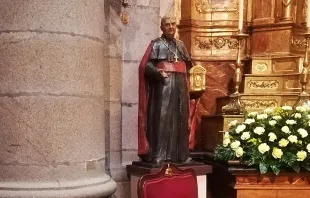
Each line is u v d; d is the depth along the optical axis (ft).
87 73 10.96
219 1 17.56
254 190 12.97
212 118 15.53
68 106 10.59
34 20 10.39
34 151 10.45
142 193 11.52
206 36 17.49
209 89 17.25
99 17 11.45
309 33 14.80
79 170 10.82
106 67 14.66
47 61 10.43
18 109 10.41
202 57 17.31
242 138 13.29
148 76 13.15
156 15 15.42
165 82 13.02
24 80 10.40
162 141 13.07
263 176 12.96
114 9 14.84
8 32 10.45
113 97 14.84
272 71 16.61
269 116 13.84
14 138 10.46
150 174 11.84
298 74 15.74
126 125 15.15
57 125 10.50
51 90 10.45
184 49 13.75
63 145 10.58
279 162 12.73
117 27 14.93
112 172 14.67
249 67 16.92
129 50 15.16
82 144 10.87
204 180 13.33
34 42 10.37
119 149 15.01
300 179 13.01
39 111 10.41
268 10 17.24
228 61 17.31
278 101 15.70
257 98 15.80
